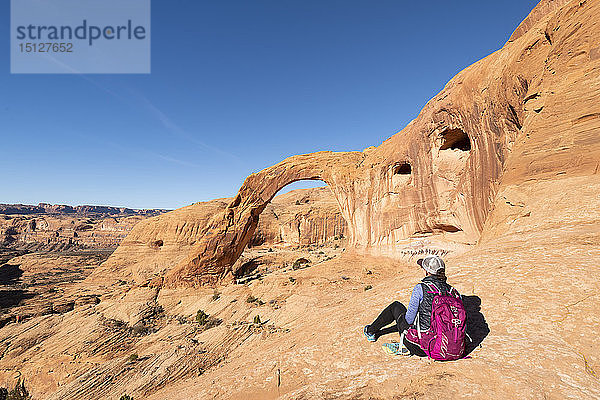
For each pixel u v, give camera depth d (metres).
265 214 119.25
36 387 26.30
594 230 6.78
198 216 100.75
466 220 26.58
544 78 13.34
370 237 38.78
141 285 49.16
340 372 3.60
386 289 6.79
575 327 3.49
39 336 35.84
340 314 5.95
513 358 3.07
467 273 5.96
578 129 10.34
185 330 31.81
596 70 10.41
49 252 174.25
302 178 46.62
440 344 3.11
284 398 3.11
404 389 2.78
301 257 78.69
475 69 24.70
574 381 2.62
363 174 40.97
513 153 12.82
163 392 6.52
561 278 4.65
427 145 31.03
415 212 33.16
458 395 2.53
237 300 36.62
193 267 45.84
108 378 22.69
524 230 9.10
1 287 84.81
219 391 3.95
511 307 4.23
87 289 76.94
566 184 9.84
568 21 12.27
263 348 6.43
